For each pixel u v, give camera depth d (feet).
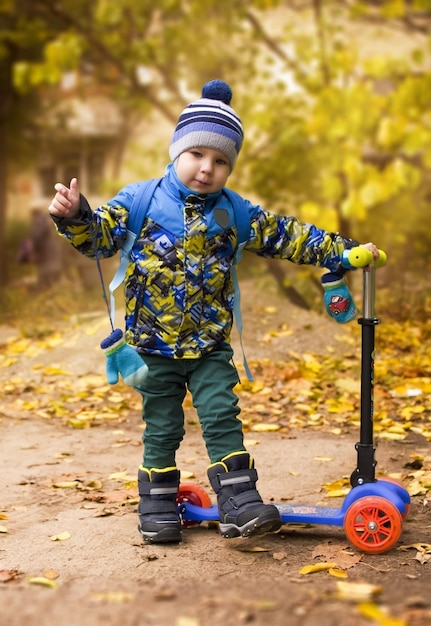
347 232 44.70
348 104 41.19
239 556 13.43
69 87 80.69
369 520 13.55
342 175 44.09
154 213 14.08
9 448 21.20
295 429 22.97
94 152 92.12
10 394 27.71
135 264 14.12
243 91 50.08
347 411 24.68
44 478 18.47
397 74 44.45
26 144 81.35
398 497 13.83
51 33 54.29
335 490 17.10
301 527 14.98
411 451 20.35
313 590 11.53
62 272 62.23
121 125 78.69
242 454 13.93
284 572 12.59
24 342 35.32
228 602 10.96
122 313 33.99
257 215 14.66
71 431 23.11
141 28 50.65
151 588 11.71
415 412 23.90
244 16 48.55
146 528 14.14
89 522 15.44
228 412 13.92
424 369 29.25
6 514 15.99
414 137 41.16
